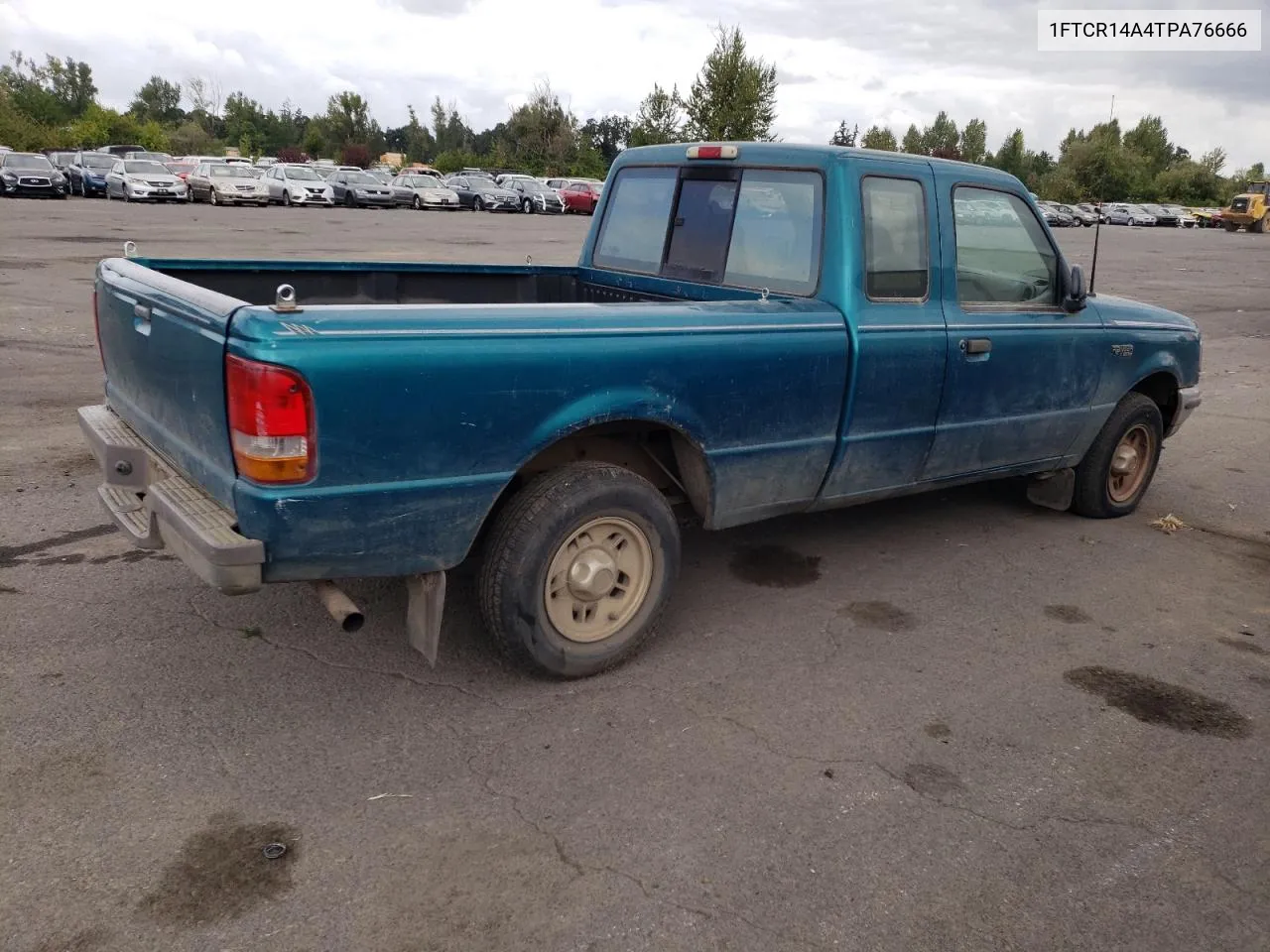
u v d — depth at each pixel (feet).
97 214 89.81
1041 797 10.47
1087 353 17.20
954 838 9.72
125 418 12.80
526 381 10.73
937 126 264.93
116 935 7.97
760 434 12.99
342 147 284.00
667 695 12.14
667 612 14.56
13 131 219.61
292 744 10.68
